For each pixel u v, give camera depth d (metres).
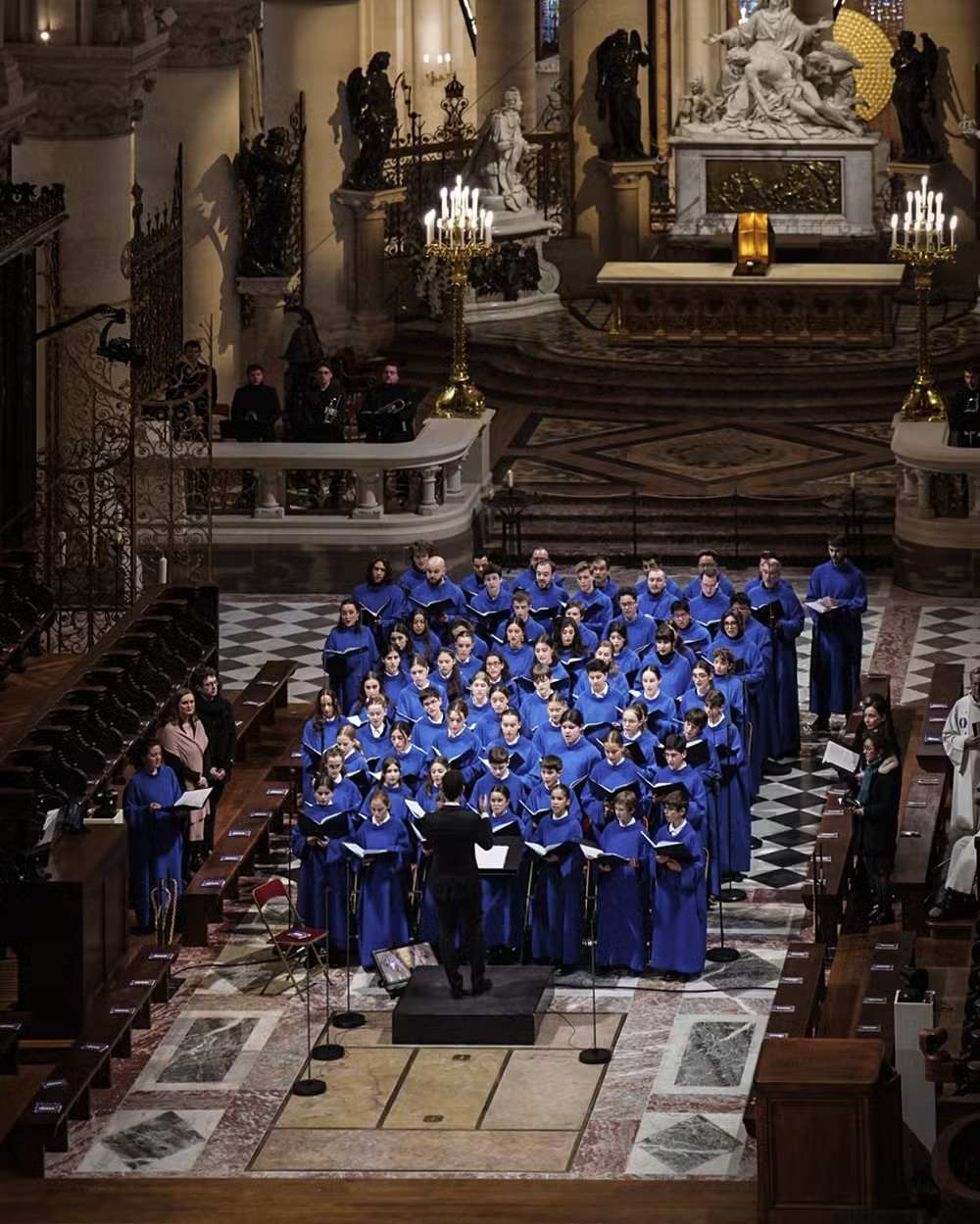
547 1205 17.48
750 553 33.88
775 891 23.67
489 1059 20.16
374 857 21.89
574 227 47.69
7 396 26.11
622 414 40.09
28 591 25.39
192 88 35.56
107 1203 17.56
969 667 29.48
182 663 25.70
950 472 32.16
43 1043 19.86
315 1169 18.39
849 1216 16.88
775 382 40.47
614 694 24.64
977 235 46.03
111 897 20.81
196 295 36.25
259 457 32.62
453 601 28.23
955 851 21.89
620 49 46.53
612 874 21.70
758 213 43.84
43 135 28.69
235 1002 21.25
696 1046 20.34
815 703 27.94
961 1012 19.77
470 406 35.16
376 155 41.72
